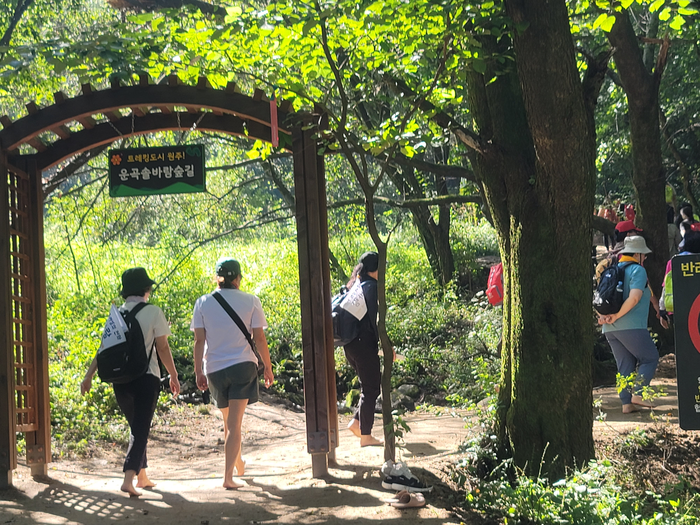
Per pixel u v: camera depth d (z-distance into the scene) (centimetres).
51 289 1355
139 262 1505
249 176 1755
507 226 591
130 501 508
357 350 639
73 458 701
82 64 543
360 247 1761
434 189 1744
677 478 559
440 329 1334
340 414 1032
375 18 537
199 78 562
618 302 678
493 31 503
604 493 472
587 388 548
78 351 962
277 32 561
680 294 351
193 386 1052
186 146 585
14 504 501
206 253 1747
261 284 1480
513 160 562
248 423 945
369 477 537
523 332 556
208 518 461
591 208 539
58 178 959
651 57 1354
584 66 1032
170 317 1220
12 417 553
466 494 492
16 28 1453
